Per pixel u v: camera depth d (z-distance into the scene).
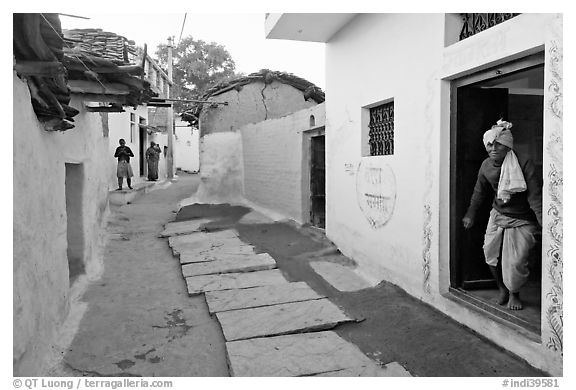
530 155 4.96
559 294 2.95
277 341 3.93
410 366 3.44
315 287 5.46
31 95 3.33
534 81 4.70
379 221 5.54
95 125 7.33
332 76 7.09
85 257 5.97
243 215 10.72
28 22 2.77
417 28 4.55
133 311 4.79
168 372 3.53
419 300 4.62
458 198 4.19
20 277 3.03
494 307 3.67
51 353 3.68
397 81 5.01
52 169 4.02
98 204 7.77
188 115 14.05
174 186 17.78
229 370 3.52
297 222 9.02
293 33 6.88
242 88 12.67
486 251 3.81
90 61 4.75
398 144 5.02
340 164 6.86
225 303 4.88
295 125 9.06
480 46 3.61
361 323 4.31
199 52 27.14
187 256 6.89
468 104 4.15
